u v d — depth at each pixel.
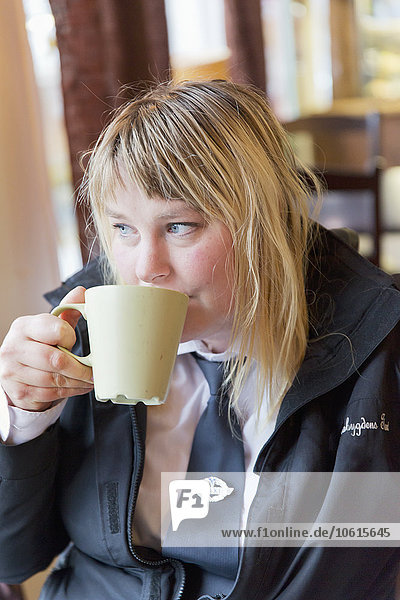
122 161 0.83
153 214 0.83
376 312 0.92
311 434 0.91
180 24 2.70
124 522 0.93
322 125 3.13
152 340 0.73
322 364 0.92
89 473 0.98
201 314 0.88
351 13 4.30
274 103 4.02
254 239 0.87
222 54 2.83
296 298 0.91
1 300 1.44
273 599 0.90
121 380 0.74
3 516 0.95
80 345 0.99
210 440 0.96
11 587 1.09
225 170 0.84
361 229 2.29
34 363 0.81
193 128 0.84
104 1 1.52
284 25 4.02
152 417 0.99
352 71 4.39
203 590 0.93
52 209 1.62
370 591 0.92
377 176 2.04
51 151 1.93
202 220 0.84
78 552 1.02
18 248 1.49
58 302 1.04
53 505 1.01
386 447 0.89
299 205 0.95
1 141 1.44
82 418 1.01
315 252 1.01
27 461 0.92
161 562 0.94
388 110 3.29
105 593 0.95
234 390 0.95
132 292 0.72
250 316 0.89
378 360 0.91
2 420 0.90
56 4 1.49
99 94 1.54
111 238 0.91
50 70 1.81
